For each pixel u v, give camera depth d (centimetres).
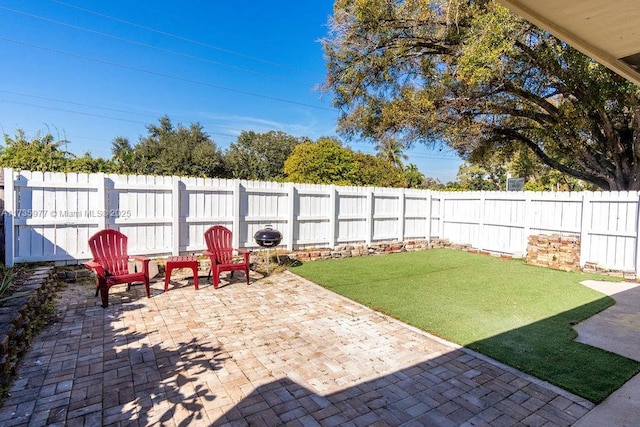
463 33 923
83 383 275
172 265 549
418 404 256
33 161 868
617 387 282
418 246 1056
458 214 1084
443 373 303
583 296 556
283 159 3362
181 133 2858
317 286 596
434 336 386
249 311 460
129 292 538
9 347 290
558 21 183
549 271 753
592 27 187
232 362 316
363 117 1213
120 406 246
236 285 595
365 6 967
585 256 788
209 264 687
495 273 723
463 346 360
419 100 1030
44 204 561
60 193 572
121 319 421
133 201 637
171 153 2603
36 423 224
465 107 1068
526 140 1281
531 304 507
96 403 249
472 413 246
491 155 1387
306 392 269
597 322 439
